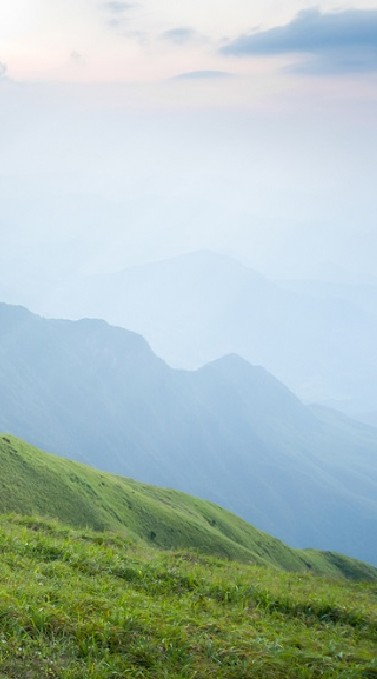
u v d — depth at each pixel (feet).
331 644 55.57
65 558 79.46
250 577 96.53
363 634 64.64
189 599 69.00
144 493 357.41
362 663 51.19
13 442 308.81
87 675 44.06
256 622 63.57
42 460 305.53
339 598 84.23
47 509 264.72
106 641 49.60
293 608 71.51
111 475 368.27
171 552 117.60
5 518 119.44
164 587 72.59
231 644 51.55
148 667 46.93
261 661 48.29
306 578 117.08
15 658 45.27
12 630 48.55
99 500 294.66
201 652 49.75
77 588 64.08
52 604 55.77
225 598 71.26
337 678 46.93
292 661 49.42
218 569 102.53
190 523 313.12
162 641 50.39
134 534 279.49
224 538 314.14
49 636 49.47
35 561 75.00
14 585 60.34
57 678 43.75
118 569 77.00
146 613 56.39
